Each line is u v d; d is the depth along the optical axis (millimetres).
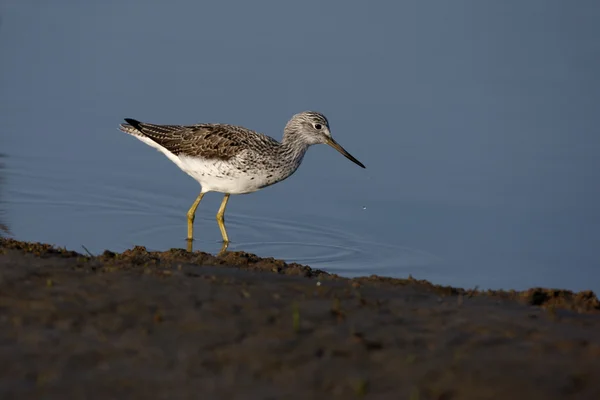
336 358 9688
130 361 9375
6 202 20359
